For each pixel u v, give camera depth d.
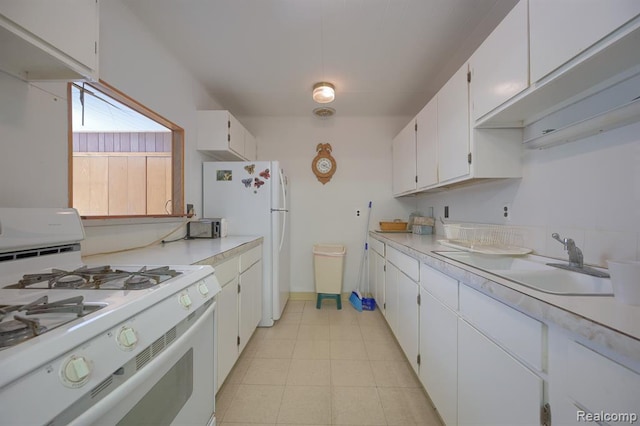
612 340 0.50
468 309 1.04
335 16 1.67
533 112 1.29
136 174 3.06
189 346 0.87
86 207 3.03
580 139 1.12
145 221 1.78
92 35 0.97
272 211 2.54
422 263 1.54
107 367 0.52
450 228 1.91
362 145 3.44
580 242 1.13
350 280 3.42
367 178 3.43
